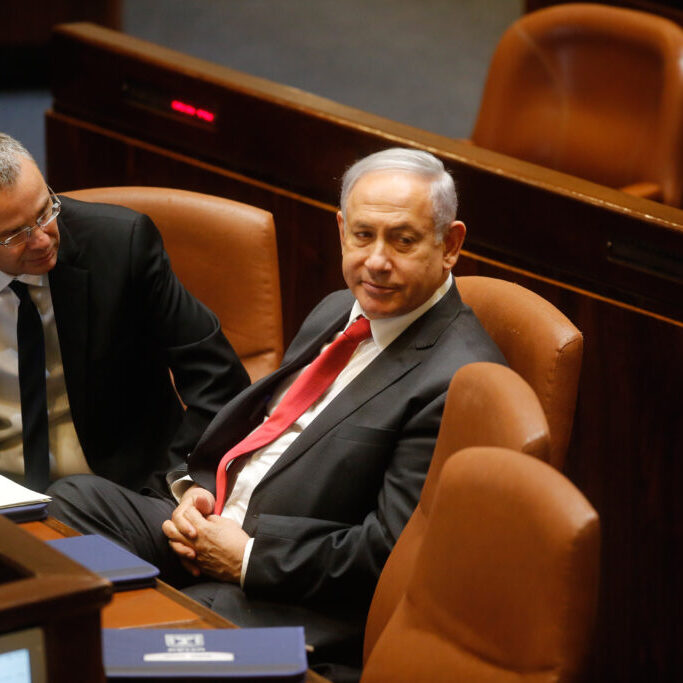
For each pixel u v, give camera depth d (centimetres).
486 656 495
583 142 1229
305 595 684
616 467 871
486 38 2700
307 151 1040
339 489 696
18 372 789
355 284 707
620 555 880
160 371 869
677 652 863
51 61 1223
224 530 710
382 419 689
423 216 686
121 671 471
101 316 813
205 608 547
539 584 470
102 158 1209
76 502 739
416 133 981
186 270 928
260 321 921
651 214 822
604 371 866
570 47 1227
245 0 2908
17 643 374
